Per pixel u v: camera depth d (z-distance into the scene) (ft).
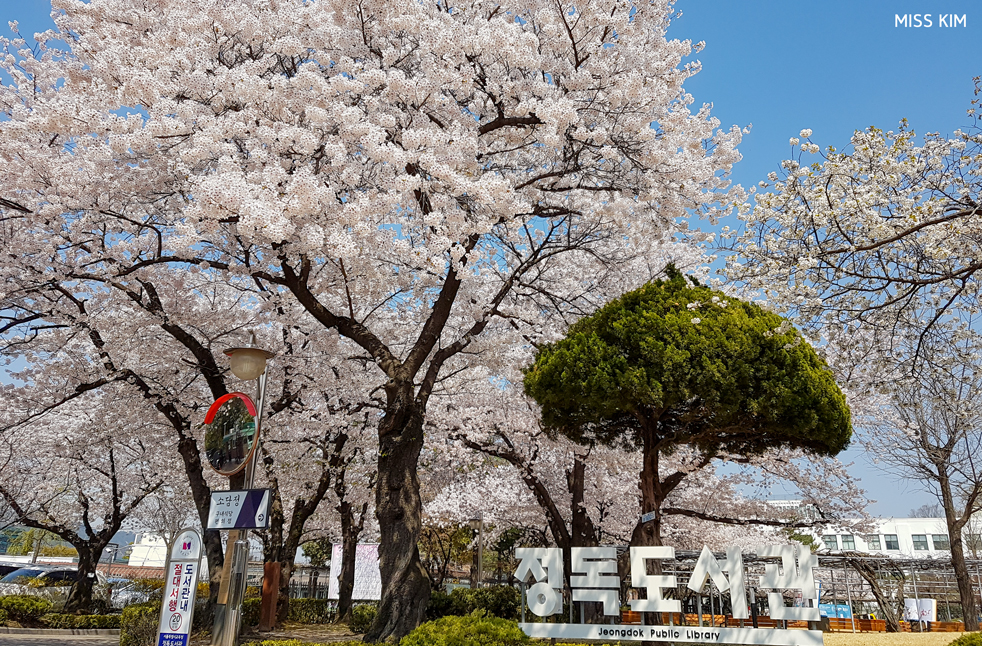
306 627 49.14
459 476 55.83
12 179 27.07
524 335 36.91
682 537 56.13
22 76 30.63
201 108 25.76
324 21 26.63
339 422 40.81
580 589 23.26
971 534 74.33
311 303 28.66
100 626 45.62
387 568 24.06
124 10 27.71
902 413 42.73
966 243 22.06
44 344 36.42
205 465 42.63
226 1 27.58
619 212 28.50
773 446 31.40
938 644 31.60
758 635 21.34
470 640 18.44
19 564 85.66
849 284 23.20
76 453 48.73
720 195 30.19
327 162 27.27
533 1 29.96
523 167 33.53
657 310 28.99
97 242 31.76
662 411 29.12
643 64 29.35
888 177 22.67
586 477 49.03
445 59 26.22
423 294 35.96
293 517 49.88
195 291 39.83
